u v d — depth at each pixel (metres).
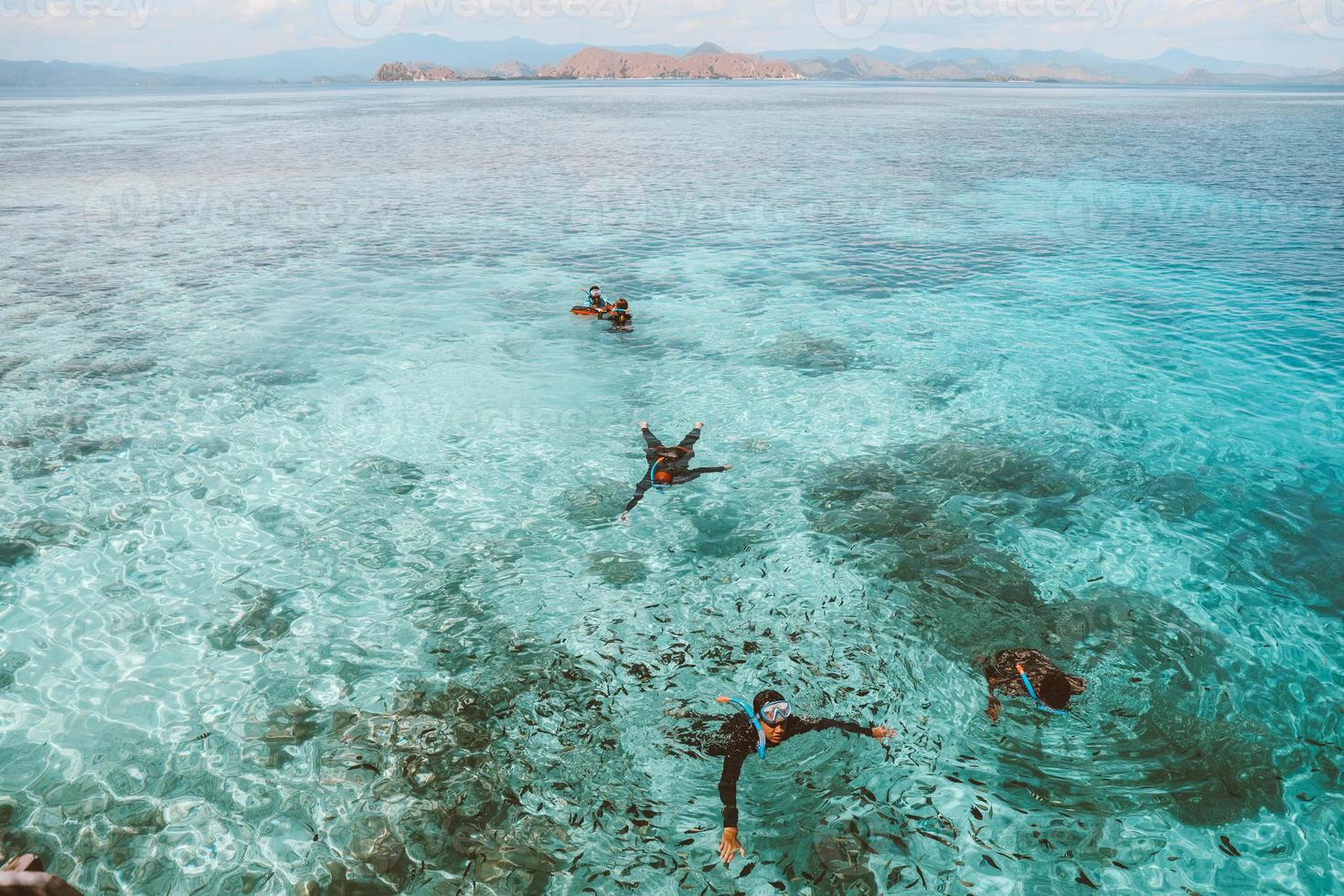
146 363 16.05
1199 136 67.56
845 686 7.73
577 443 13.03
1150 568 9.53
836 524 10.59
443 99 174.88
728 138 68.38
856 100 166.12
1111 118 95.44
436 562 9.91
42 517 10.74
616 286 21.77
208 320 18.69
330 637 8.54
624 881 5.78
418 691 7.72
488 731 7.21
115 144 61.28
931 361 16.25
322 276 22.67
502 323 18.66
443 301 20.31
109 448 12.62
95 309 19.45
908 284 21.83
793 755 6.86
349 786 6.59
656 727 7.25
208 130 77.38
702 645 8.39
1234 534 10.20
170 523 10.70
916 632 8.52
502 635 8.58
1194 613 8.69
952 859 5.91
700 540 10.34
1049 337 17.52
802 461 12.39
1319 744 6.89
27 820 6.26
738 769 6.43
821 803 6.40
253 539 10.37
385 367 16.02
